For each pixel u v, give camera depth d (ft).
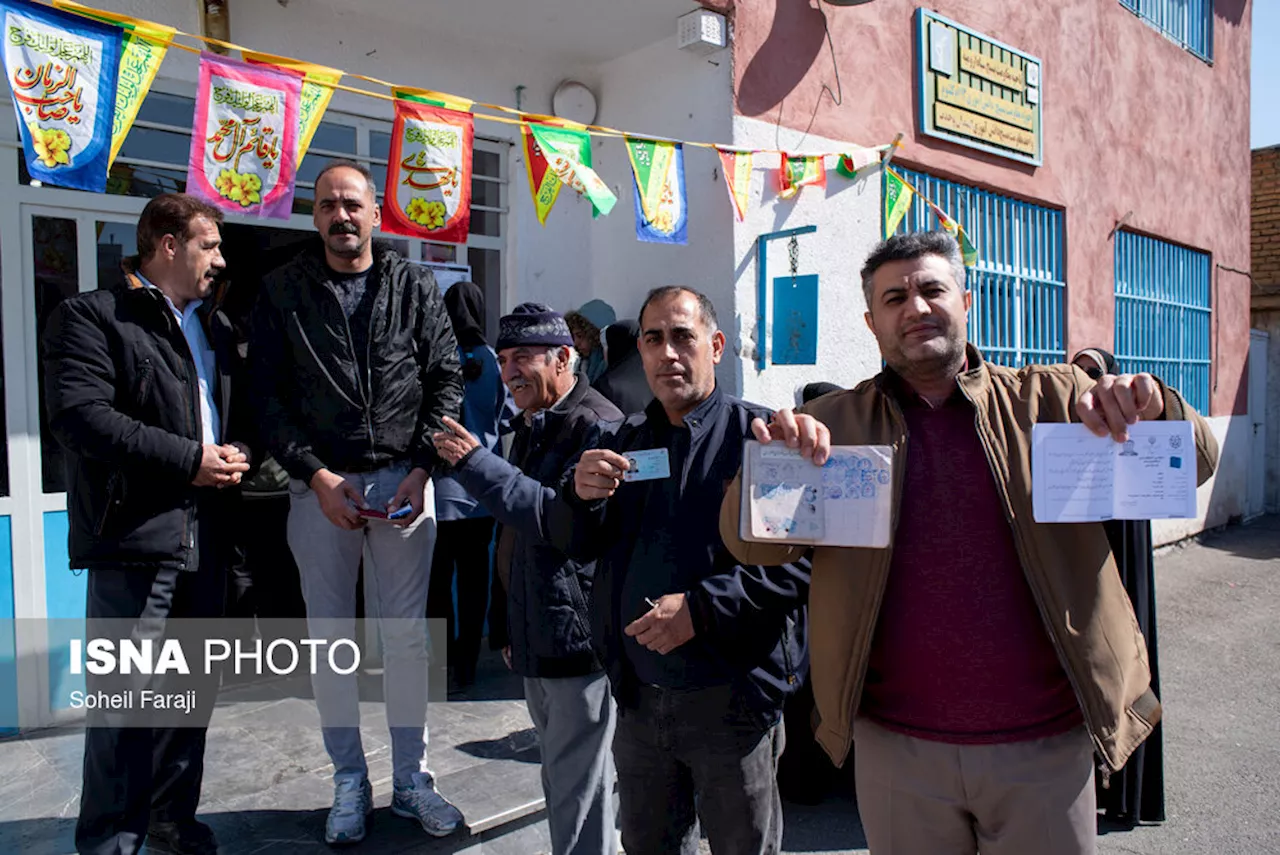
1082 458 5.31
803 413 5.90
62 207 11.90
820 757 11.37
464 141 9.79
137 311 8.45
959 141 19.48
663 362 6.97
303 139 8.37
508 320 9.21
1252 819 11.09
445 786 10.39
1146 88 26.99
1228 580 24.40
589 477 6.50
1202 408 31.32
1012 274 21.76
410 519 9.25
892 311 5.85
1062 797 5.62
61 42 6.98
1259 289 36.29
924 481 5.82
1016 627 5.64
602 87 16.80
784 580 6.46
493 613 15.40
